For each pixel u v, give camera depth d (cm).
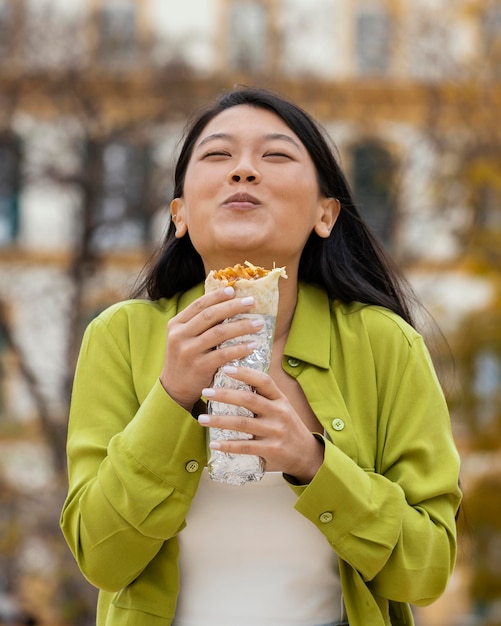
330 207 376
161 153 2414
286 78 2516
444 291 2767
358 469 325
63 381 2334
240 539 340
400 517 328
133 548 325
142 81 2392
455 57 2506
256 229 345
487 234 2291
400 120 2680
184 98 2378
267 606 338
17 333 2495
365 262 392
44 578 2186
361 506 323
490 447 2219
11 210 3114
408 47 2512
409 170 2505
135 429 324
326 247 381
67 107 2366
